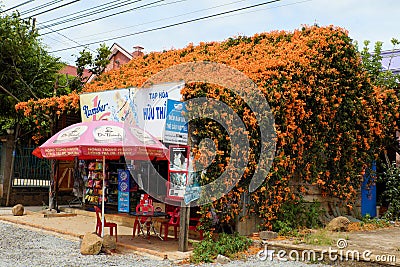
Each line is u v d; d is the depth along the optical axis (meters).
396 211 14.13
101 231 10.64
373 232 11.61
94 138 9.71
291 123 10.87
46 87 19.27
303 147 11.54
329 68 12.14
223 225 10.56
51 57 22.14
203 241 9.63
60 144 9.99
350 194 12.75
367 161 13.63
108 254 9.62
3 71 17.67
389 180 14.40
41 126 16.34
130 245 10.10
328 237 10.33
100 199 15.08
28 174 18.66
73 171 18.39
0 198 18.02
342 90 12.63
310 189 12.16
